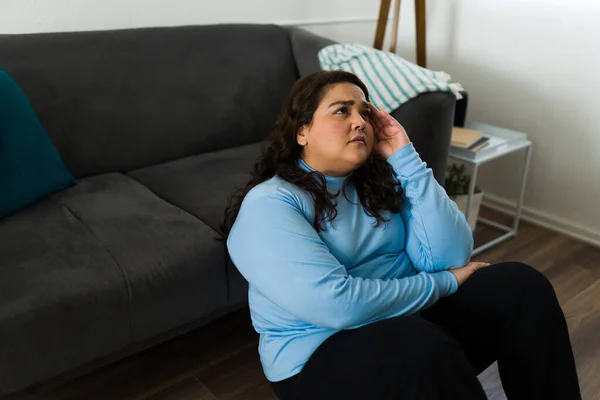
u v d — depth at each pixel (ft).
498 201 8.79
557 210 8.20
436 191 4.07
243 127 7.13
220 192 5.69
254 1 8.02
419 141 6.05
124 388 5.15
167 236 4.81
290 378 3.65
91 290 4.20
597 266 7.33
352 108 3.75
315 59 7.32
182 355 5.58
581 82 7.48
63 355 4.19
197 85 6.79
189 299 4.76
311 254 3.46
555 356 3.76
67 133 5.98
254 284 3.62
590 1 7.13
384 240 4.01
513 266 3.99
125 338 4.50
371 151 4.00
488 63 8.42
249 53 7.22
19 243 4.56
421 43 8.36
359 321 3.48
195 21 7.59
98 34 6.31
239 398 5.08
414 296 3.69
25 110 5.32
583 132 7.63
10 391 4.01
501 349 3.87
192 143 6.77
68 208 5.23
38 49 5.89
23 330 3.92
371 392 3.18
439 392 3.10
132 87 6.37
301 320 3.65
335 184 3.92
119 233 4.79
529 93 8.05
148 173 6.23
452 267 4.15
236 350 5.67
